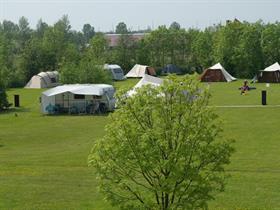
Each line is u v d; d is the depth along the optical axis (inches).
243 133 1625.2
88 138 1653.5
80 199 949.2
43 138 1680.6
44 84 3929.6
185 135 663.8
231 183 1030.4
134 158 668.1
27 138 1686.8
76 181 1075.9
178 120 671.8
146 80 2333.9
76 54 4532.5
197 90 689.6
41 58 4453.7
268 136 1568.7
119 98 698.2
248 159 1258.0
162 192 659.4
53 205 915.4
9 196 971.9
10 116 2229.3
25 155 1393.9
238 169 1152.8
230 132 1644.9
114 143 673.6
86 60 3100.4
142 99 682.2
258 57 4443.9
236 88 3233.3
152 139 658.8
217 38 4798.2
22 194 984.9
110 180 684.7
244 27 4498.0
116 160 674.8
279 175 1096.2
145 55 5177.2
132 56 5162.4
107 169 679.1
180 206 689.0
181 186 661.3
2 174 1143.6
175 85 681.6
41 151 1455.5
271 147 1406.3
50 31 4788.4
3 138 1692.9
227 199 931.3
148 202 668.1
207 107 684.1
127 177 680.4
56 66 4493.1
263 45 4453.7
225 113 2065.7
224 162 675.4
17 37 7047.2
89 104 2290.8
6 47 4677.7
